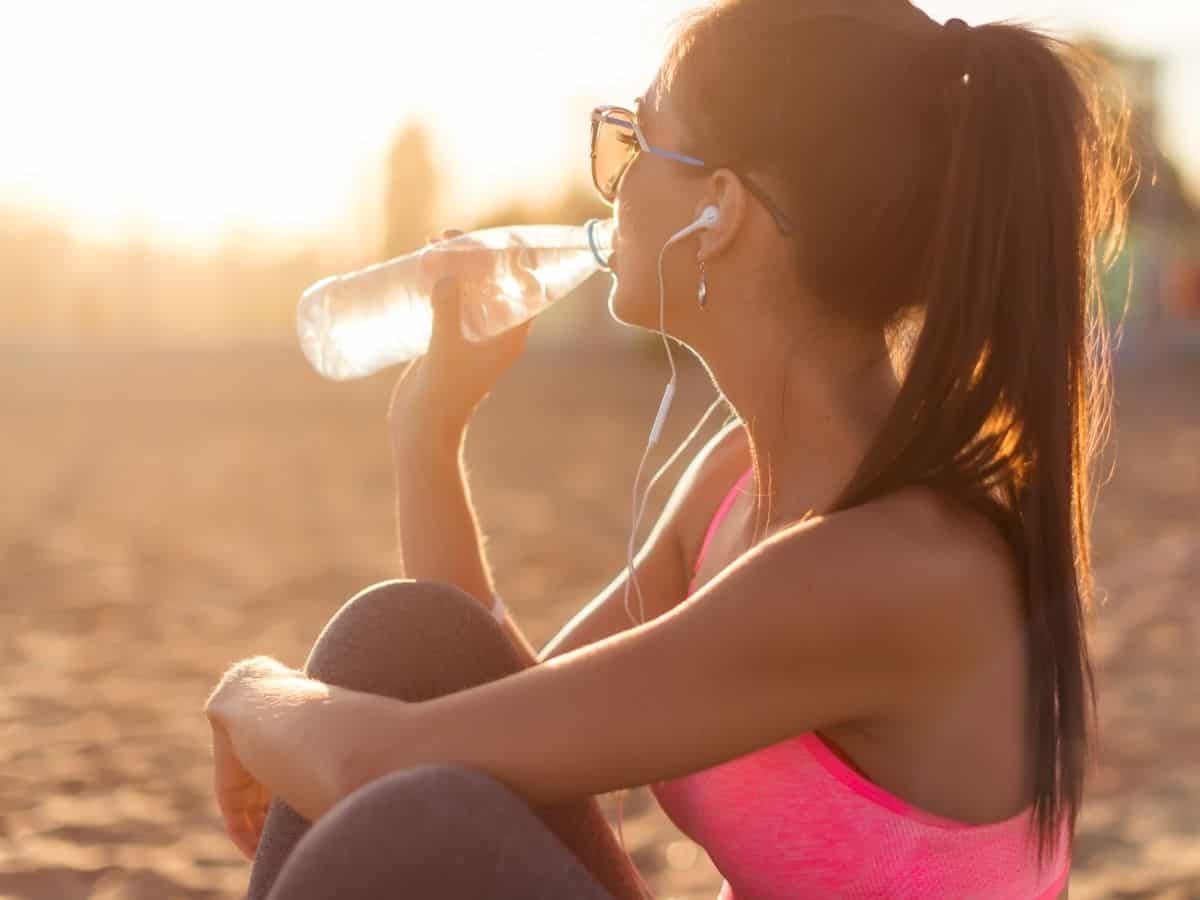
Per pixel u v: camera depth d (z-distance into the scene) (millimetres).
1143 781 4750
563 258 2264
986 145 1607
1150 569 8664
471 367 2217
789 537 1546
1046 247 1610
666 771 1523
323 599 8570
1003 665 1591
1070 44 1734
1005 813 1611
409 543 2205
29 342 42438
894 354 1791
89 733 5535
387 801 1386
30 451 17594
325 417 23562
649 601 2232
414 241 56688
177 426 21516
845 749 1610
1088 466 1789
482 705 1533
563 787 1521
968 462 1602
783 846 1646
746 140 1706
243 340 47938
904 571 1518
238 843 1921
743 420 1854
